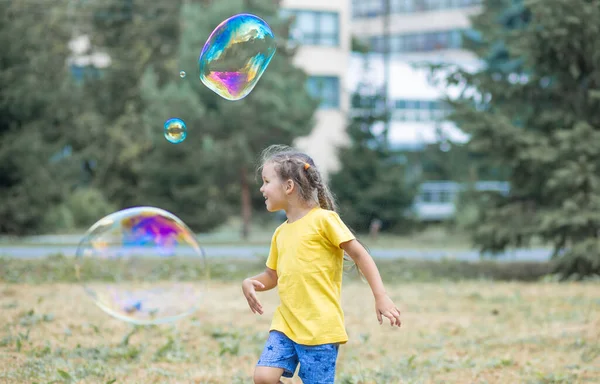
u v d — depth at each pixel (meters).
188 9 27.06
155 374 6.05
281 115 26.61
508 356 6.87
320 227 4.21
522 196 15.66
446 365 6.52
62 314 8.72
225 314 9.09
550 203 15.33
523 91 15.40
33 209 19.02
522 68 16.02
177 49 34.12
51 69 21.66
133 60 34.72
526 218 15.05
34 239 27.27
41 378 5.66
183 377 6.00
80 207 31.58
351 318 9.05
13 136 18.73
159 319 7.52
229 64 6.02
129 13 35.25
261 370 4.08
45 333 7.55
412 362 6.69
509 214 15.16
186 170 28.48
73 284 11.57
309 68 37.19
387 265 16.20
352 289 12.13
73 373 5.82
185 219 29.20
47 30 32.06
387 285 12.91
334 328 4.12
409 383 5.87
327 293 4.17
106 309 7.98
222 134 26.98
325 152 37.50
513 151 14.80
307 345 4.09
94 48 36.78
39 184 19.03
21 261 14.42
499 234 14.96
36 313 8.67
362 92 32.22
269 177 4.35
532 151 14.24
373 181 31.25
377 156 31.69
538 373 6.07
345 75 37.69
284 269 4.23
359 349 7.25
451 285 12.70
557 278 15.21
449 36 55.59
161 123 26.62
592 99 14.79
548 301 10.30
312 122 27.38
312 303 4.14
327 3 37.31
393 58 49.25
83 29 35.75
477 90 15.43
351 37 47.16
